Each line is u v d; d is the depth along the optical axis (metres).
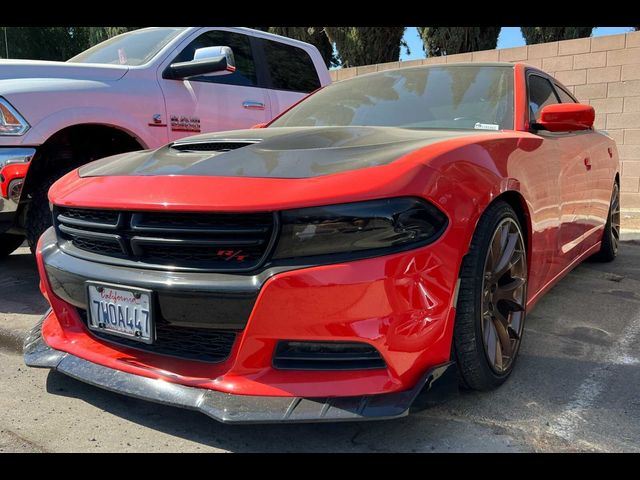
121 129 3.91
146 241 1.92
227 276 1.79
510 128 2.69
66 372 2.11
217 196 1.81
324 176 1.81
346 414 1.69
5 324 3.14
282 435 1.94
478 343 1.99
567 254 3.17
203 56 4.22
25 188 3.49
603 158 3.96
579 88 7.64
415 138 2.18
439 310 1.79
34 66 3.67
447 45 10.98
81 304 2.12
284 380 1.77
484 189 1.99
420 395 1.84
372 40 11.64
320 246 1.72
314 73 5.93
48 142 3.56
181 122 4.34
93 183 2.22
